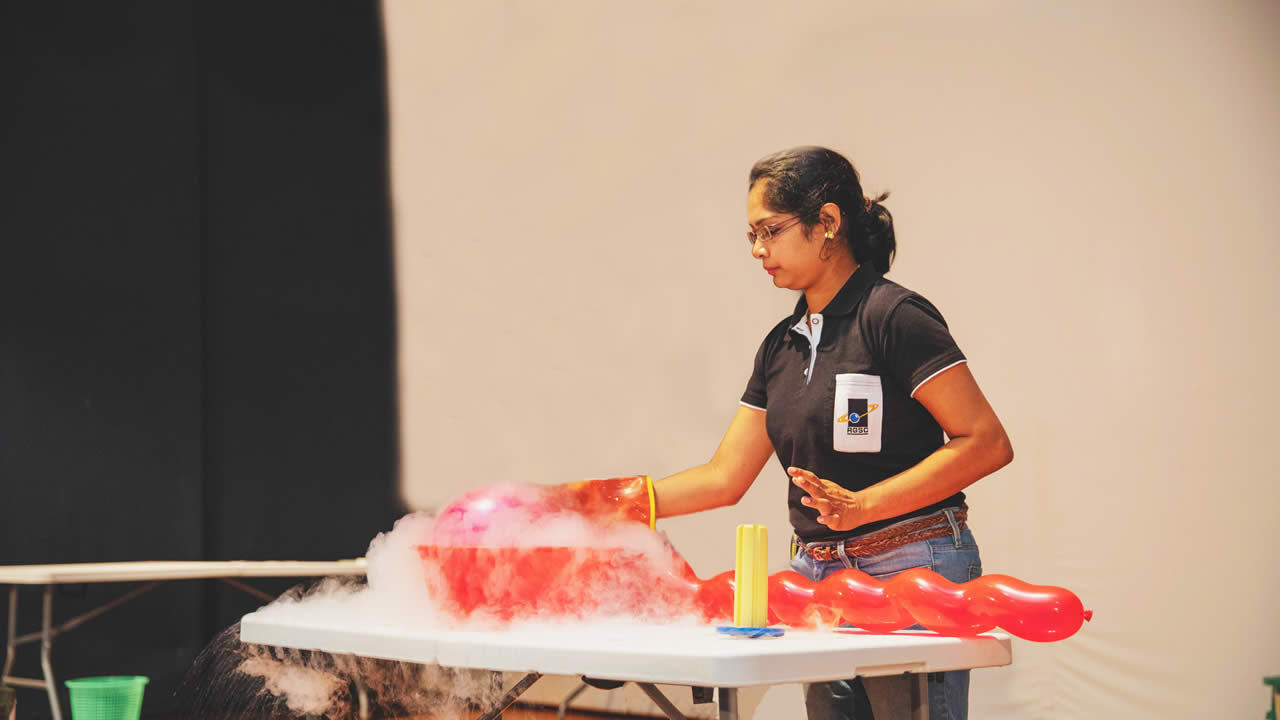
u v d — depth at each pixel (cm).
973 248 596
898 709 214
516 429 796
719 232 708
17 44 873
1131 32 550
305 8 919
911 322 255
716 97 711
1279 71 506
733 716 184
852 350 267
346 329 886
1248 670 500
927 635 225
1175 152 534
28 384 852
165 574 610
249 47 932
